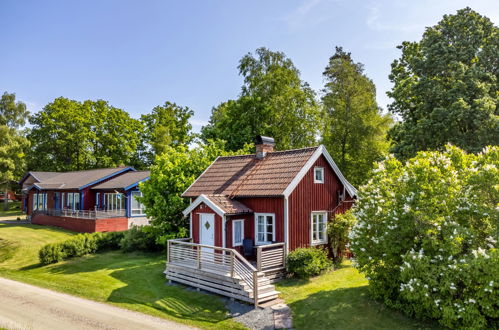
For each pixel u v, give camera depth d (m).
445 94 24.52
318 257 16.64
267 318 11.95
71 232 31.53
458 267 9.51
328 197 19.22
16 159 49.28
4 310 13.40
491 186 10.64
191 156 24.55
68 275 18.81
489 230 10.49
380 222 12.10
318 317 11.62
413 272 10.26
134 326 11.61
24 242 27.39
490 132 22.41
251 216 17.66
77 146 51.84
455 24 26.52
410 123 26.88
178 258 16.73
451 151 12.43
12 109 55.53
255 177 18.47
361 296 12.88
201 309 13.15
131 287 16.08
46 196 42.41
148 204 23.00
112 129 53.94
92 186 35.84
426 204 10.77
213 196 17.28
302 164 17.58
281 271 15.91
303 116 37.41
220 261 16.28
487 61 25.30
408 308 10.98
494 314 9.09
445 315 9.52
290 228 16.62
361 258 12.11
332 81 40.09
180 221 22.66
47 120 49.66
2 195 63.19
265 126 36.09
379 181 12.81
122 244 24.06
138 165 56.88
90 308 13.52
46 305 13.97
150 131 57.28
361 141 36.22
